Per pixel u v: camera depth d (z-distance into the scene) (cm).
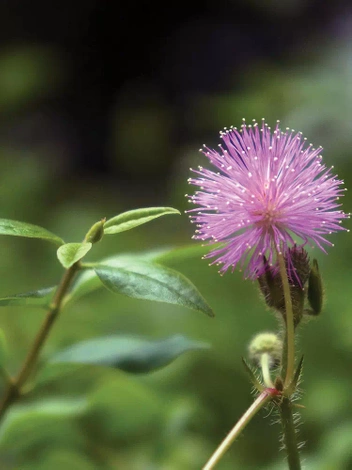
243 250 22
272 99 58
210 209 22
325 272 41
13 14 139
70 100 135
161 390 34
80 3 140
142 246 57
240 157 23
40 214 64
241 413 37
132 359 25
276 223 22
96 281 24
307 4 130
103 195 90
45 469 28
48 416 28
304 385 37
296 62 72
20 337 37
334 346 38
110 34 142
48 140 123
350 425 31
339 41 70
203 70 140
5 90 90
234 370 38
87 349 25
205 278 43
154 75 143
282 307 23
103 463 29
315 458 31
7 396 24
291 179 22
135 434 30
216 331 40
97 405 29
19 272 52
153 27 143
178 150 117
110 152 130
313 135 50
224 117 61
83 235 57
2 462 28
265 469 31
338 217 22
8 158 72
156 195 113
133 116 124
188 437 32
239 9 140
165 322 41
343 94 51
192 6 143
